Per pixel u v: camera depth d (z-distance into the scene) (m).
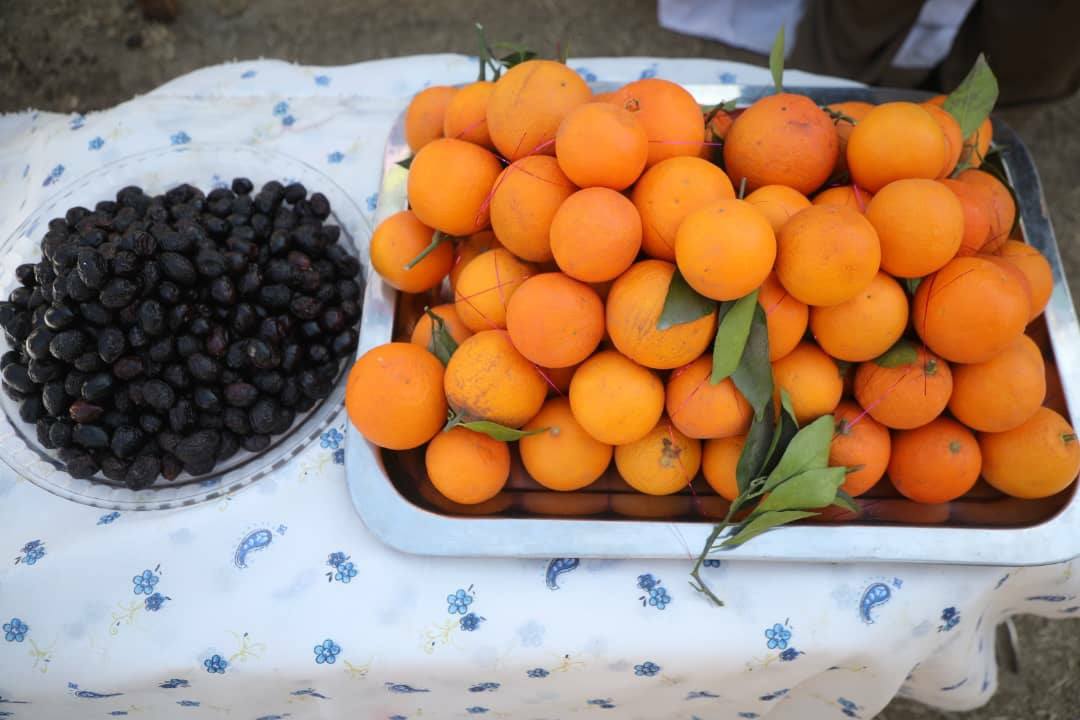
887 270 0.72
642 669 0.81
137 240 0.84
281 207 0.96
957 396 0.77
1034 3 1.51
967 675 0.93
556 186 0.73
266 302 0.88
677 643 0.80
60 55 2.14
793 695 0.92
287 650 0.81
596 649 0.80
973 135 0.84
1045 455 0.77
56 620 0.82
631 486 0.82
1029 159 0.95
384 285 0.91
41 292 0.87
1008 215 0.83
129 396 0.85
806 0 1.85
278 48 2.14
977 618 0.85
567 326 0.71
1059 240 1.83
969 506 0.82
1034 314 0.82
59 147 1.08
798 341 0.74
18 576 0.84
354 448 0.84
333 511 0.86
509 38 2.12
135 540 0.85
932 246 0.69
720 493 0.81
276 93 1.12
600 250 0.69
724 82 1.09
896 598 0.81
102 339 0.83
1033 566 0.80
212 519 0.86
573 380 0.76
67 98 2.09
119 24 2.17
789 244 0.69
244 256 0.88
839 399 0.78
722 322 0.70
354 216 1.00
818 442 0.74
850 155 0.76
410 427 0.78
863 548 0.78
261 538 0.85
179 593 0.83
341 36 2.15
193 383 0.86
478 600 0.82
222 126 1.09
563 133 0.70
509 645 0.80
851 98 0.97
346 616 0.82
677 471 0.78
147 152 1.04
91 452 0.86
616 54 2.07
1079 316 1.77
